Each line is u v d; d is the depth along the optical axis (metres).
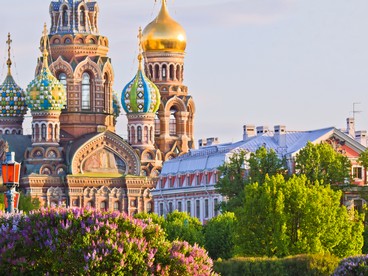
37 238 76.56
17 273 75.75
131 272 76.06
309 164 181.88
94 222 77.06
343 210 141.88
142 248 76.50
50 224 77.38
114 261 75.50
